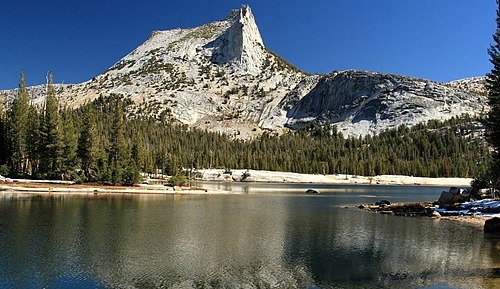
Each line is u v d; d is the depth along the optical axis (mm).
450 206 60031
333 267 25453
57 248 29062
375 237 36281
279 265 25812
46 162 87938
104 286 21062
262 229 40094
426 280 22656
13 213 46094
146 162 140625
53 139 87000
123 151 100562
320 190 126562
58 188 78312
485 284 21844
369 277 23219
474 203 59719
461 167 193750
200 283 21906
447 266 25844
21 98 98000
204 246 31250
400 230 40562
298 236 36406
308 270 24734
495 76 47812
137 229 38031
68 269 23891
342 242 33719
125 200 68125
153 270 24172
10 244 29953
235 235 36344
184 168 188125
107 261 25906
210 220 45938
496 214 52531
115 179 93375
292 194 101625
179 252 28938
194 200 74250
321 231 39375
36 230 35750
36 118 92750
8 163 94438
